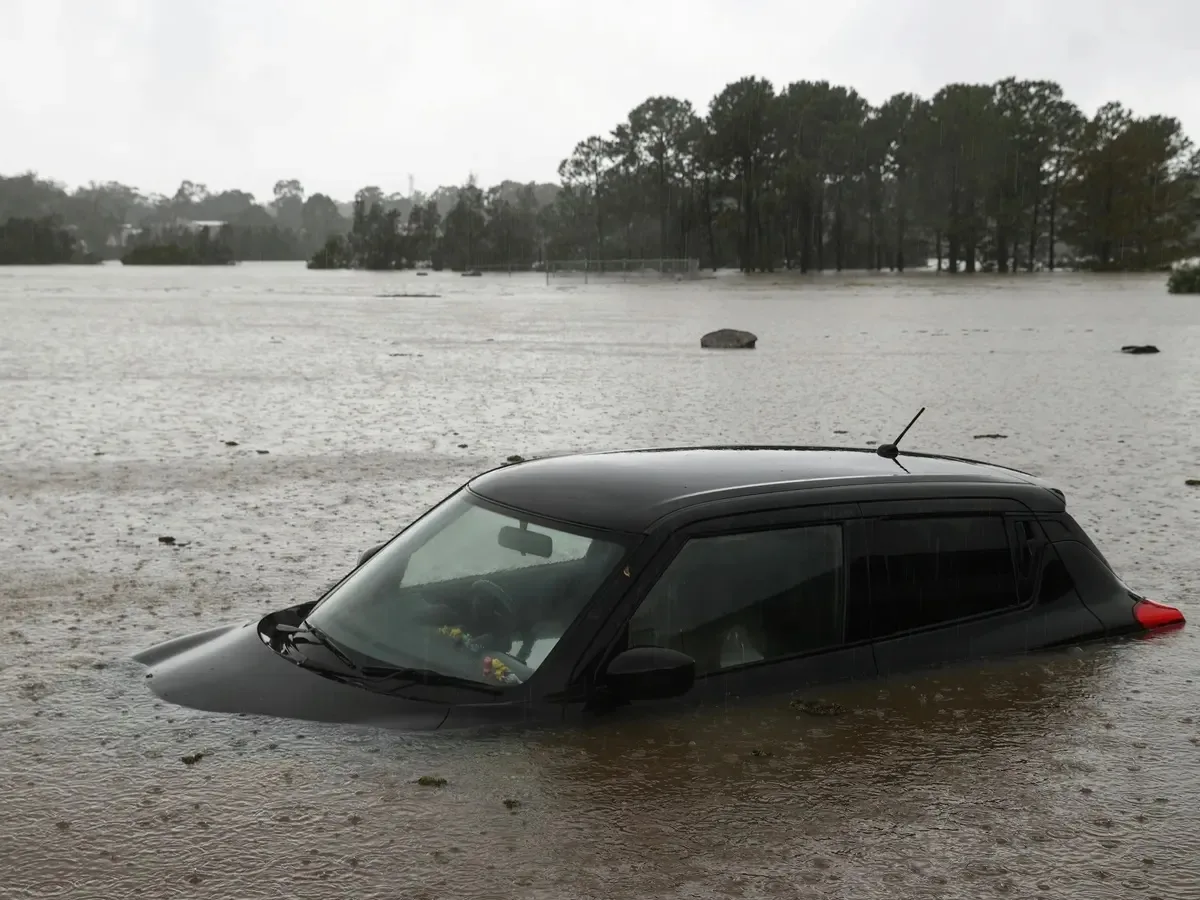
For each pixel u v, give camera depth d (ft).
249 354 98.32
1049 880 13.12
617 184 564.71
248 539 32.17
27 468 43.16
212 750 15.71
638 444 50.21
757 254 527.81
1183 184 500.74
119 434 52.13
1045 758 15.97
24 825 14.23
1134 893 12.89
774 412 60.95
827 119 491.31
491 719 15.55
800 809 14.38
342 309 197.06
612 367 87.97
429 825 13.84
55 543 31.48
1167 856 13.69
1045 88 492.95
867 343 115.24
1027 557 19.31
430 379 77.97
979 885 12.96
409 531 18.52
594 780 14.76
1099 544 31.45
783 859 13.32
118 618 24.38
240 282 396.78
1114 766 15.87
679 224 553.64
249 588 27.12
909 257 613.52
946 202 481.05
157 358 93.25
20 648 21.93
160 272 618.85
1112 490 39.29
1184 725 17.11
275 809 14.28
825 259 598.34
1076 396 67.97
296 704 16.33
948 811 14.53
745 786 14.80
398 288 340.18
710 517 16.40
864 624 17.35
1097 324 147.33
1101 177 480.64
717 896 12.57
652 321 162.40
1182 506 36.50
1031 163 484.33
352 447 48.98
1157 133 482.69
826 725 16.26
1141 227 480.64
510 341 118.42
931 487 18.45
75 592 26.53
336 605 17.97
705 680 16.12
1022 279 401.29
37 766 15.89
